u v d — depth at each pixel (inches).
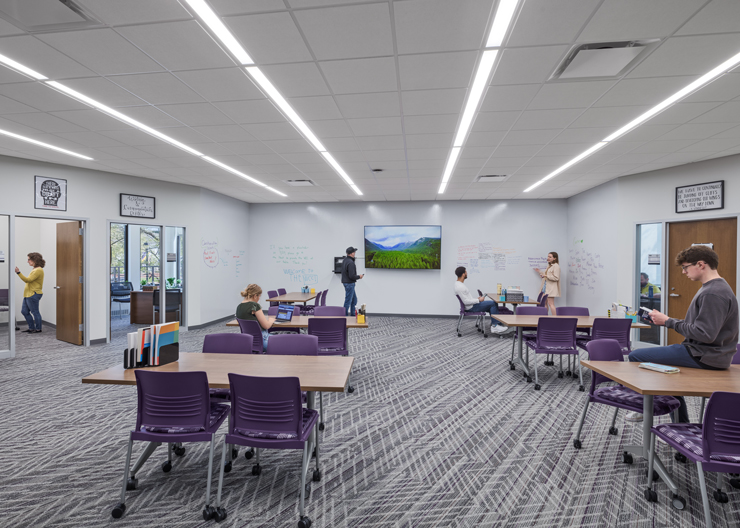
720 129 167.0
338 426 128.7
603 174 255.0
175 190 290.5
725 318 95.5
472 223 361.4
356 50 106.0
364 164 230.8
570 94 132.4
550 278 313.4
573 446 114.7
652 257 253.4
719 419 74.1
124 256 397.7
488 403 149.4
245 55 109.0
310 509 85.4
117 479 97.0
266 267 382.9
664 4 86.0
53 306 313.0
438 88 128.6
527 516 83.1
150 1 85.7
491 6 87.1
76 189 240.8
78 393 159.0
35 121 159.5
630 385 86.6
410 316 367.9
